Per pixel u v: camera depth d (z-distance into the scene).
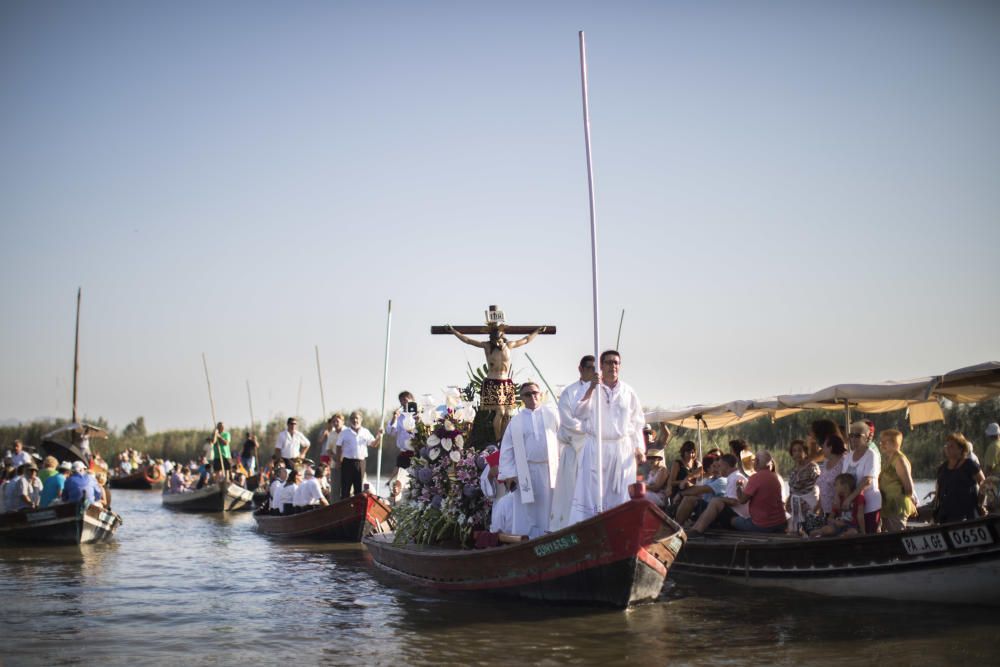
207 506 31.88
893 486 12.41
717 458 16.28
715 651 8.90
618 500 10.89
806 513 13.62
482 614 10.77
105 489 23.77
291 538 20.81
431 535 13.27
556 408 11.88
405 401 17.73
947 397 14.66
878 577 11.20
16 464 26.75
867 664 8.39
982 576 10.38
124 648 9.42
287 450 24.70
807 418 29.91
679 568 13.94
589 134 10.71
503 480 12.03
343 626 10.37
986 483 13.27
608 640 9.36
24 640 9.80
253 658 8.92
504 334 13.59
